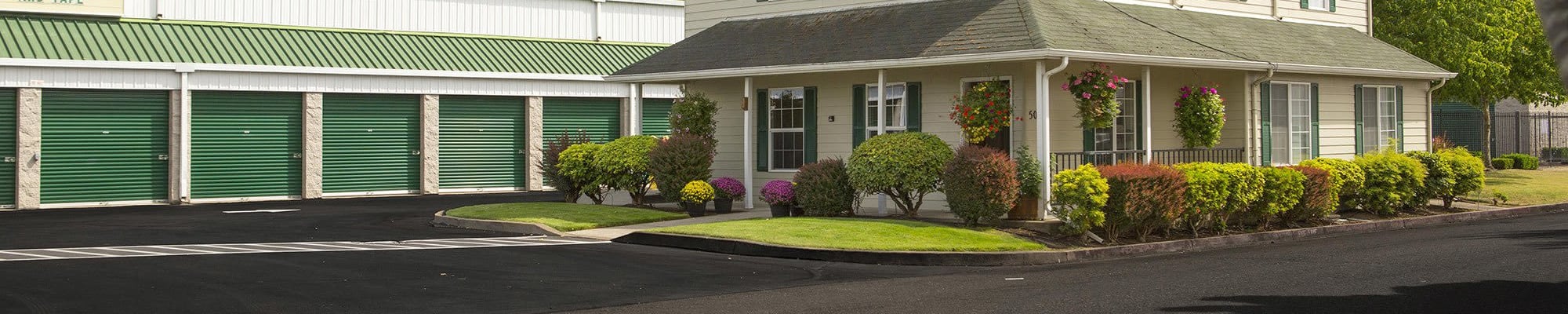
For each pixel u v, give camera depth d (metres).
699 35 23.45
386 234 18.06
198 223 20.33
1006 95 18.08
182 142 27.25
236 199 28.20
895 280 12.39
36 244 15.92
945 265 14.38
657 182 21.08
